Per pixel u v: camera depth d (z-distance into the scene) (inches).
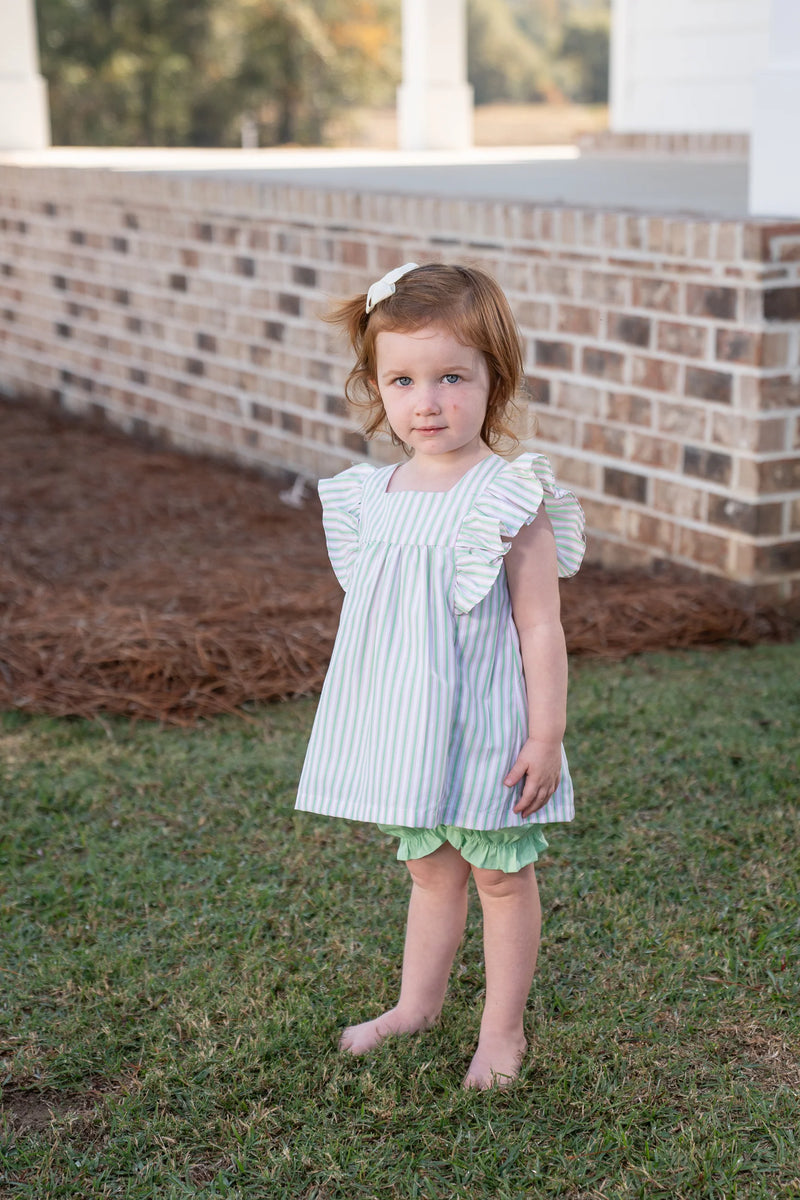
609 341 187.2
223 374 275.0
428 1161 77.7
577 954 99.3
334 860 116.7
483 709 78.9
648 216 175.6
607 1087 82.8
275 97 1599.4
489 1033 85.5
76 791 133.4
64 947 103.5
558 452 201.5
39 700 157.2
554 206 195.2
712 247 166.4
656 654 167.9
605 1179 75.6
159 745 145.7
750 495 169.8
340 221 233.8
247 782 133.9
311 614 178.7
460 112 441.7
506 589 80.9
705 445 175.2
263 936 104.2
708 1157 75.6
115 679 161.6
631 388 185.3
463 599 78.1
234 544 219.9
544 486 80.7
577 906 105.9
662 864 113.3
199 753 142.8
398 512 81.4
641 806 124.6
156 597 186.7
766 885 108.1
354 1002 94.3
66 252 322.3
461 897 88.4
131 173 290.8
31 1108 84.4
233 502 245.8
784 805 123.6
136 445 300.8
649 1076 84.2
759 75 172.2
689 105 376.5
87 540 223.8
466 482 81.0
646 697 151.5
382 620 80.0
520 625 80.7
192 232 274.7
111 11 1533.0
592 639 169.0
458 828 81.3
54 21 1504.7
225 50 1561.3
